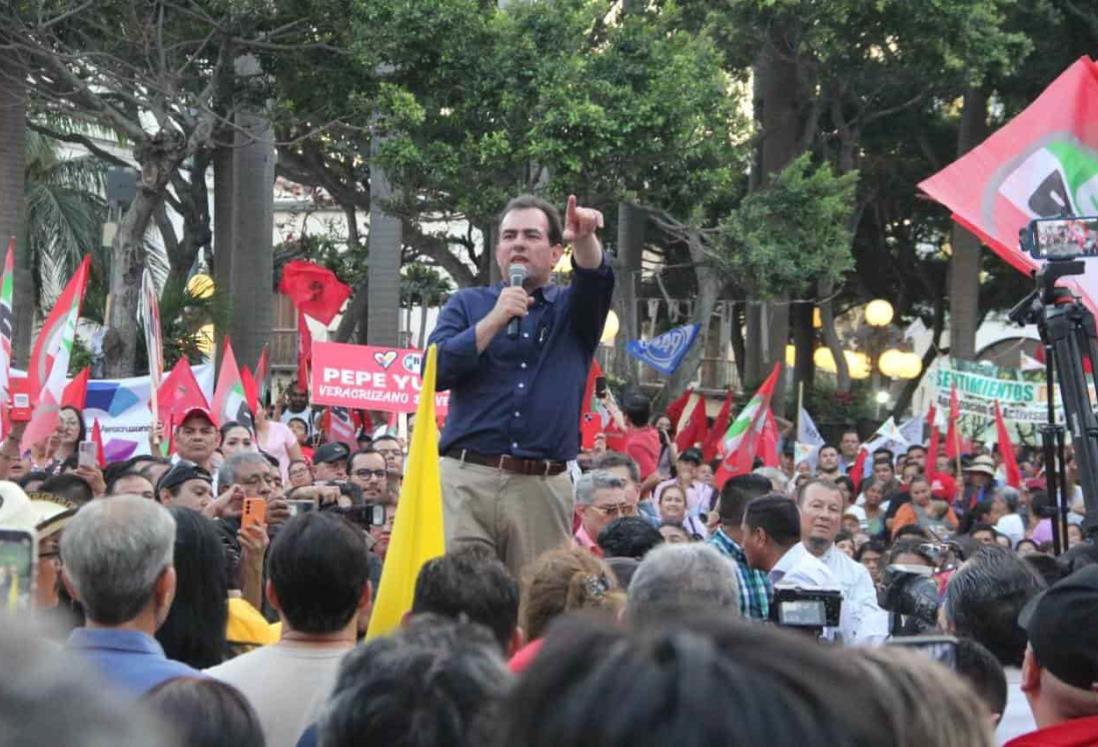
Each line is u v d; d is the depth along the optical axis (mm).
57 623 2002
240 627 7301
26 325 32625
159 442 16438
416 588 5477
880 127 42500
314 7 25828
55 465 13805
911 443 30359
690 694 1713
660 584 5715
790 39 34312
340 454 15094
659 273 47094
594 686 1749
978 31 32812
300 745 4984
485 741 3258
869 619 10242
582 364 7859
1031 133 10891
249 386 18375
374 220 32969
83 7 24625
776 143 37656
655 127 27422
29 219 41750
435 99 27422
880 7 31234
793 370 50312
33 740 1622
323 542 5652
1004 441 23109
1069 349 8344
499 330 7484
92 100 25062
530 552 7707
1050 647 4551
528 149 26766
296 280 26516
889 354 43594
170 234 36219
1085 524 8148
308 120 27453
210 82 25953
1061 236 8477
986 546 7273
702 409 24625
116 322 25094
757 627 1859
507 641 5445
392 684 3543
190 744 3764
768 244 30281
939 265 48938
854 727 1755
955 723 2623
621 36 28141
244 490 10000
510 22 27234
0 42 26172
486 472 7664
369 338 33125
